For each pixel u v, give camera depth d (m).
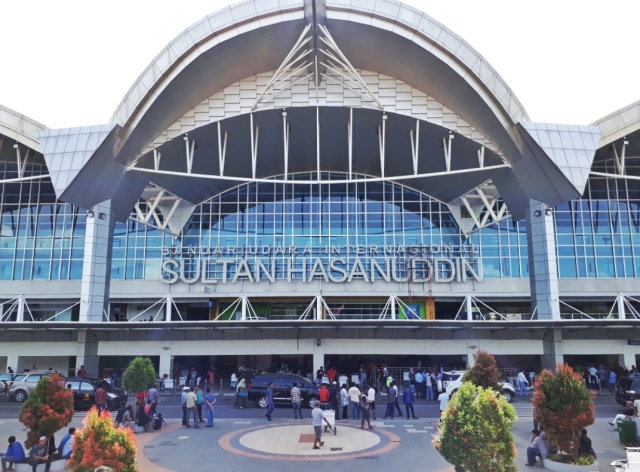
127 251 49.88
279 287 48.78
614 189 50.19
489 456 11.69
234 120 41.09
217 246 49.59
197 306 54.22
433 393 33.56
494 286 48.62
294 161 49.62
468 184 46.44
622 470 14.77
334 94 40.47
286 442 19.08
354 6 35.44
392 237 49.84
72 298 48.94
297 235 49.94
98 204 40.97
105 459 11.20
